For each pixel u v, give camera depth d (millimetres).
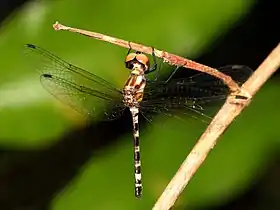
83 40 323
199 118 329
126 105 327
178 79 330
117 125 366
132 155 324
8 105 320
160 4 321
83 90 323
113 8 324
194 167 294
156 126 329
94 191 317
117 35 320
